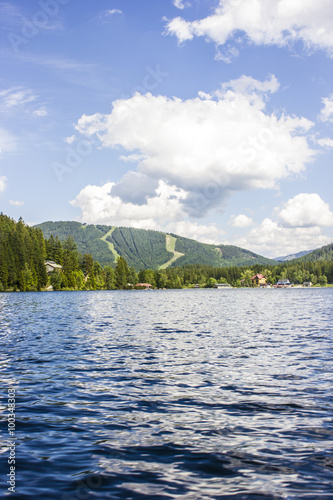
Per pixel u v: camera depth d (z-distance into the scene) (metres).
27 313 52.81
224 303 82.94
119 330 32.72
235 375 16.27
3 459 8.55
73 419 11.11
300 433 9.96
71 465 8.26
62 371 17.16
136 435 9.91
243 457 8.62
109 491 7.18
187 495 7.04
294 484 7.43
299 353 21.23
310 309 61.25
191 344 24.78
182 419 11.07
